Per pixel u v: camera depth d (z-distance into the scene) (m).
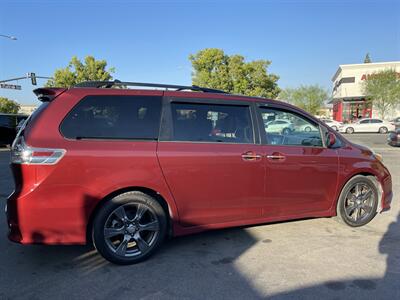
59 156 3.19
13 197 3.20
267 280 3.24
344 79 51.19
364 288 3.09
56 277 3.30
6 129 17.44
